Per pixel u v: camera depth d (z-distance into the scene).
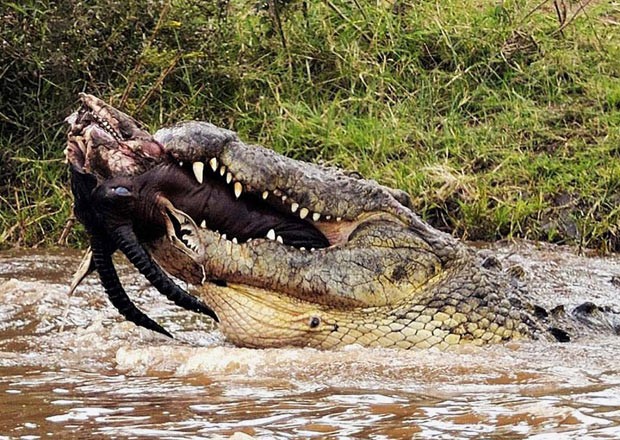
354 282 14.64
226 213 14.09
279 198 14.31
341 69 29.84
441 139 28.05
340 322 14.71
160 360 13.77
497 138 28.23
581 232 25.06
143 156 13.52
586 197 25.98
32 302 18.11
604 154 27.50
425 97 29.41
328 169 14.90
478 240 25.31
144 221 13.66
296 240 14.58
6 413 10.82
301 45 30.27
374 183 14.98
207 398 11.42
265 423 10.22
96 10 26.97
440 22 31.41
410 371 12.92
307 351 14.25
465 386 12.00
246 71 28.97
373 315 14.81
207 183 13.99
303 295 14.51
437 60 30.92
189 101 27.72
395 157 27.59
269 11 29.98
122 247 13.48
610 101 29.72
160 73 27.59
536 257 23.34
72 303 18.08
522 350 14.75
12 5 26.19
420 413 10.55
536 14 32.69
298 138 27.84
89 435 9.84
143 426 10.14
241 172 13.88
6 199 26.16
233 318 14.55
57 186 26.28
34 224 25.23
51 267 21.88
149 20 27.48
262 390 11.84
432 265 15.16
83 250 24.33
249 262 14.13
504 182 26.62
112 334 16.02
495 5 32.62
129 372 13.19
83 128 13.49
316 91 29.55
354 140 27.75
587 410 10.60
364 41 31.03
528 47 31.33
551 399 11.15
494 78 30.58
